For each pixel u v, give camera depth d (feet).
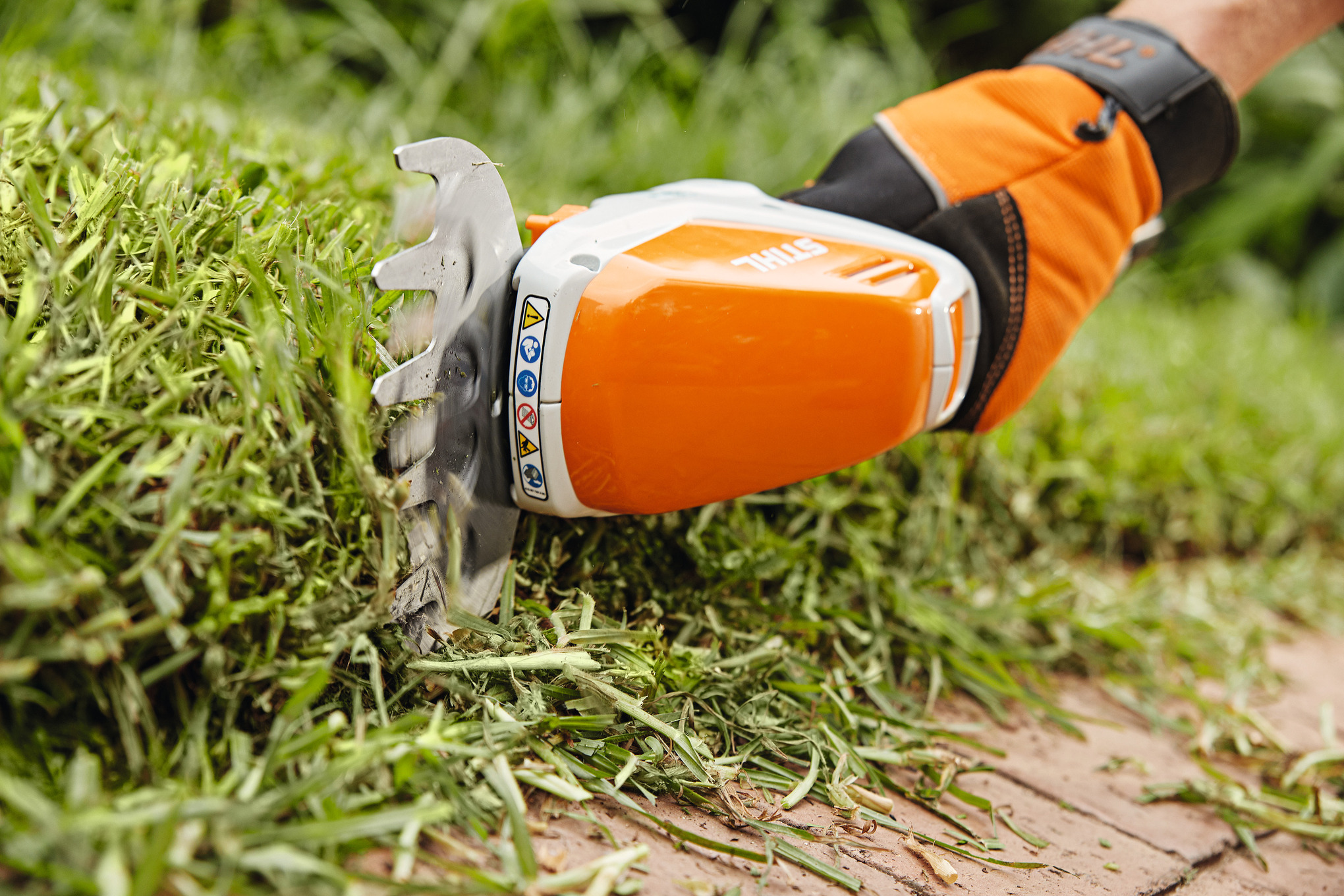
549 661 2.91
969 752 3.95
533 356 2.91
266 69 9.22
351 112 8.94
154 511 2.41
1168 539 7.13
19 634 2.13
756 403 3.00
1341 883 3.41
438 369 2.78
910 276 3.27
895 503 4.95
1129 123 3.80
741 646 3.82
